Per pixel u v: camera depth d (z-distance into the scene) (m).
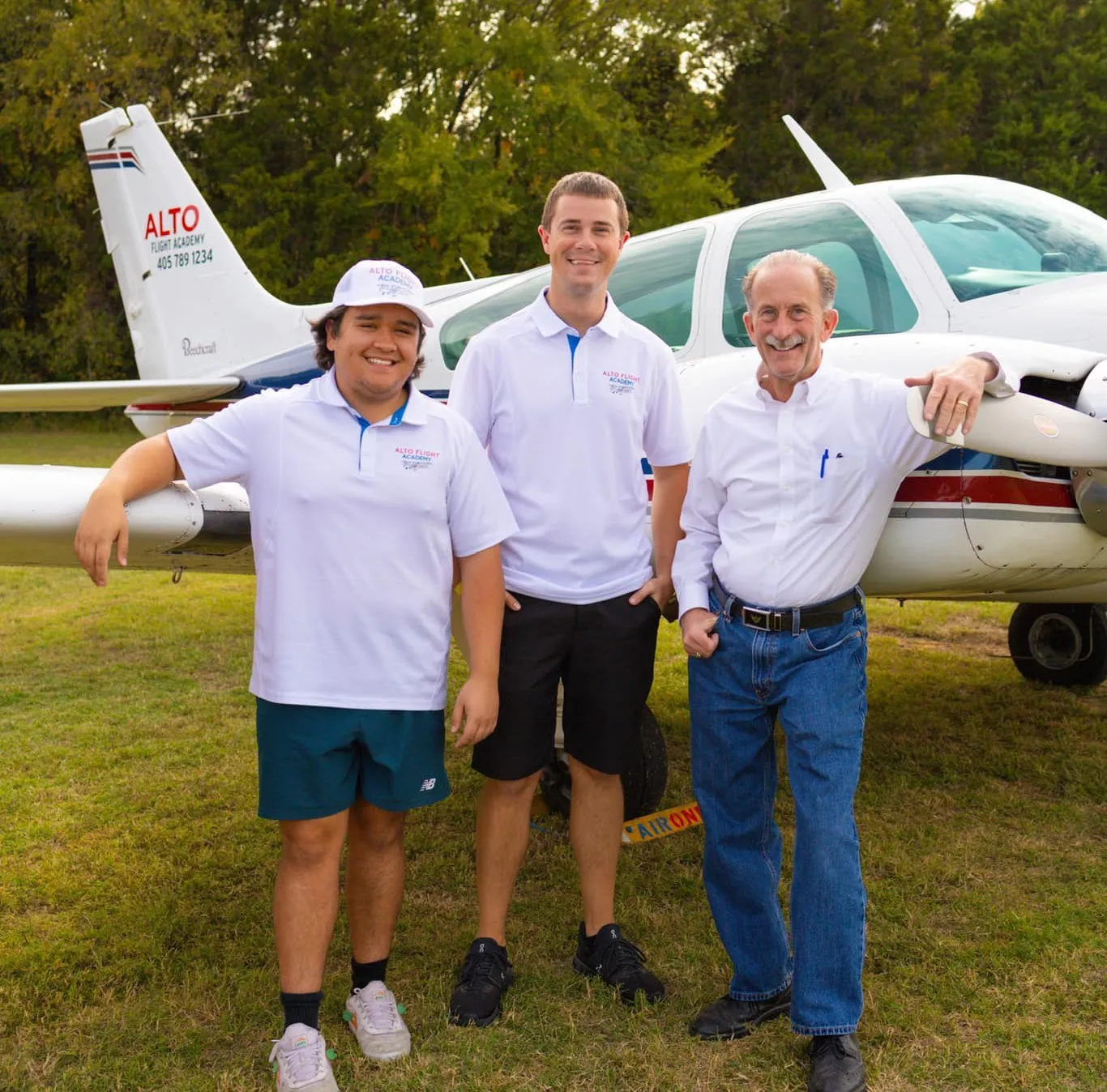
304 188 22.94
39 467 2.08
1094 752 3.60
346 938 2.43
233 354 6.50
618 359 2.12
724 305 3.15
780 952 2.02
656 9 25.67
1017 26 31.39
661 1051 1.94
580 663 2.14
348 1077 1.89
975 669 4.76
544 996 2.16
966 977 2.17
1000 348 2.30
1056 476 2.46
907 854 2.81
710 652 1.97
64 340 23.00
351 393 1.83
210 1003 2.14
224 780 3.52
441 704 1.96
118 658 5.32
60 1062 1.96
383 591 1.83
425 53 23.23
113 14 21.16
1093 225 3.10
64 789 3.45
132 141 6.68
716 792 2.01
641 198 22.89
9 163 23.86
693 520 2.08
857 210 3.06
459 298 4.07
